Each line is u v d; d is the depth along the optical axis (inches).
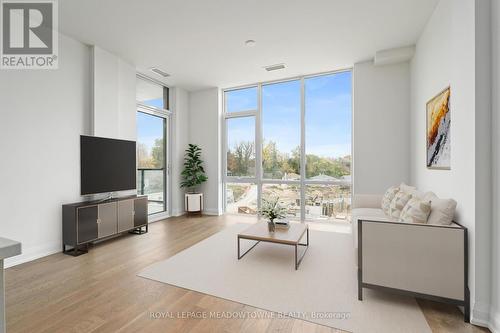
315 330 65.7
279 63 168.2
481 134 68.2
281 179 202.4
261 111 210.2
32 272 101.0
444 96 96.6
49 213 123.0
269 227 117.7
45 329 65.9
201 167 217.9
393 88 158.4
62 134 129.2
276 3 106.4
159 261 112.3
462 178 77.2
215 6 108.3
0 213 106.3
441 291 72.4
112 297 81.9
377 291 85.4
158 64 169.6
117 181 150.1
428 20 118.2
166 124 213.0
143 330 65.6
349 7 109.1
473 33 69.9
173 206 213.9
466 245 70.7
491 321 65.5
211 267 105.1
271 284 90.2
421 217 81.9
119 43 140.6
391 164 159.2
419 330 65.2
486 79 68.0
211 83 208.2
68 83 132.0
